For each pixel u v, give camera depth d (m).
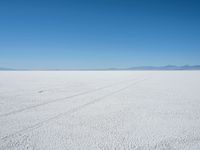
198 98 7.54
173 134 3.62
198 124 4.22
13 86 12.07
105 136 3.52
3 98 7.52
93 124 4.23
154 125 4.17
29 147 3.04
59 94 8.68
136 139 3.38
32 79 18.88
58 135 3.56
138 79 18.92
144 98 7.61
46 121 4.43
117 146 3.08
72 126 4.08
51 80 17.53
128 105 6.26
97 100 7.17
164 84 13.38
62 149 2.98
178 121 4.45
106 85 12.84
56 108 5.79
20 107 5.88
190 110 5.54
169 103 6.58
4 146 3.07
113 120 4.54
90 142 3.24
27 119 4.58
